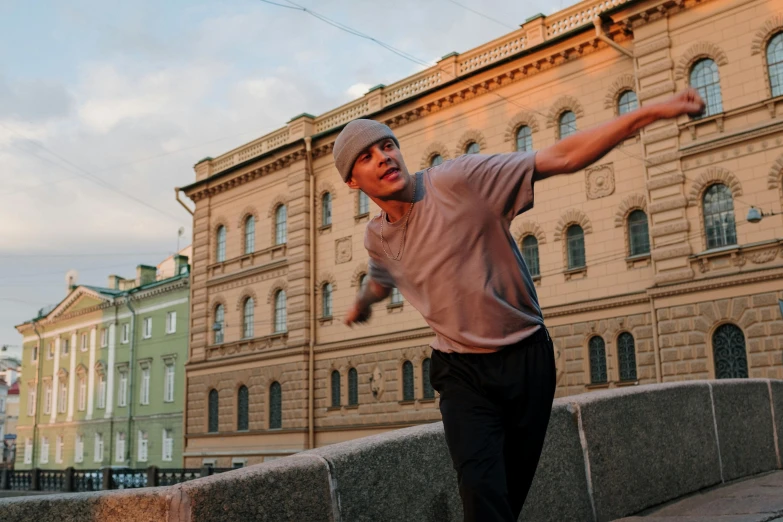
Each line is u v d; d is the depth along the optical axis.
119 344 48.91
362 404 31.52
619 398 5.52
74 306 54.41
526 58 27.36
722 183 22.00
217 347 38.84
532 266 26.94
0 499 3.05
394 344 30.77
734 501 5.58
